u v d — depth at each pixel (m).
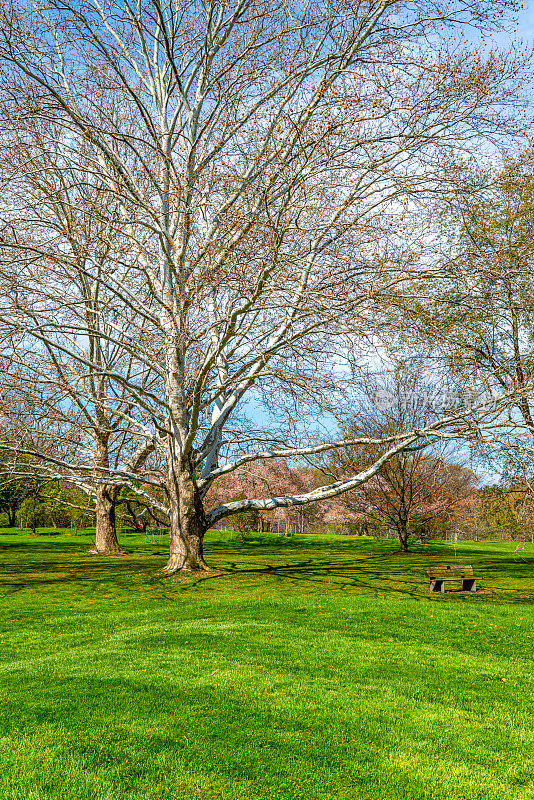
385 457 16.83
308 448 16.70
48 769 4.79
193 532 17.39
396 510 28.80
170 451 17.47
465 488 29.86
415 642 9.51
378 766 5.08
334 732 5.74
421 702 6.75
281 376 14.20
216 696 6.60
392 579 17.27
